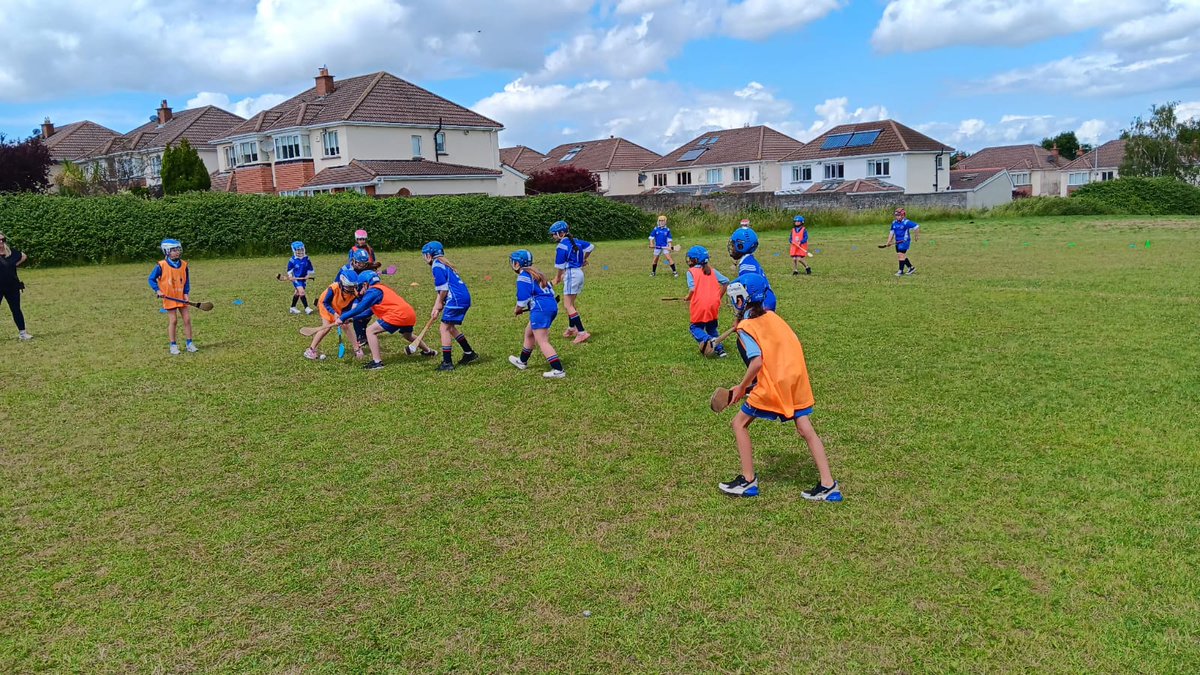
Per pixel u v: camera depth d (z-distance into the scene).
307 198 28.25
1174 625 3.76
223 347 10.79
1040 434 6.32
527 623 3.94
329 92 48.91
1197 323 10.56
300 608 4.13
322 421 7.25
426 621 3.98
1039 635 3.71
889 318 11.59
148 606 4.18
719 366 8.95
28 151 48.31
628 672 3.55
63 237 23.86
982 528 4.75
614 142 76.69
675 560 4.49
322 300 9.72
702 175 71.69
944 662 3.55
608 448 6.31
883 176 59.38
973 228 32.41
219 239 26.11
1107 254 20.20
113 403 8.06
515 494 5.46
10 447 6.74
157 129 60.78
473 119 47.78
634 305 13.72
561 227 10.28
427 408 7.57
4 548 4.86
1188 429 6.34
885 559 4.43
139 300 15.92
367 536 4.89
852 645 3.69
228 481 5.85
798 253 17.39
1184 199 42.97
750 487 5.29
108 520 5.23
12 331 12.45
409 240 29.17
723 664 3.59
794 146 69.94
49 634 3.96
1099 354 8.94
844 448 6.14
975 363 8.69
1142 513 4.88
